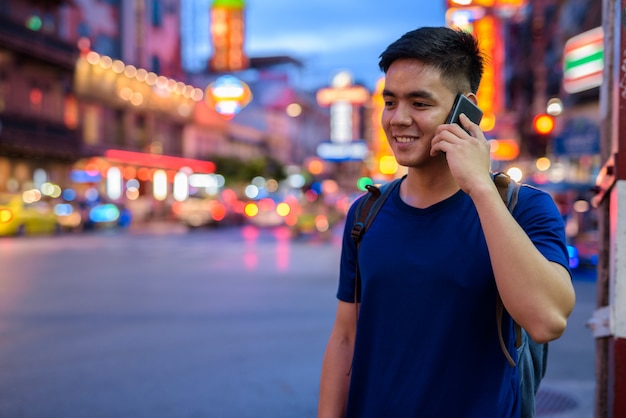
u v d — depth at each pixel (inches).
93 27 1450.5
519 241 53.0
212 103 1087.0
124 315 309.6
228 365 222.2
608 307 87.5
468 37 62.2
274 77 2893.7
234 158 1911.9
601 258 93.3
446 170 62.4
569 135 518.6
